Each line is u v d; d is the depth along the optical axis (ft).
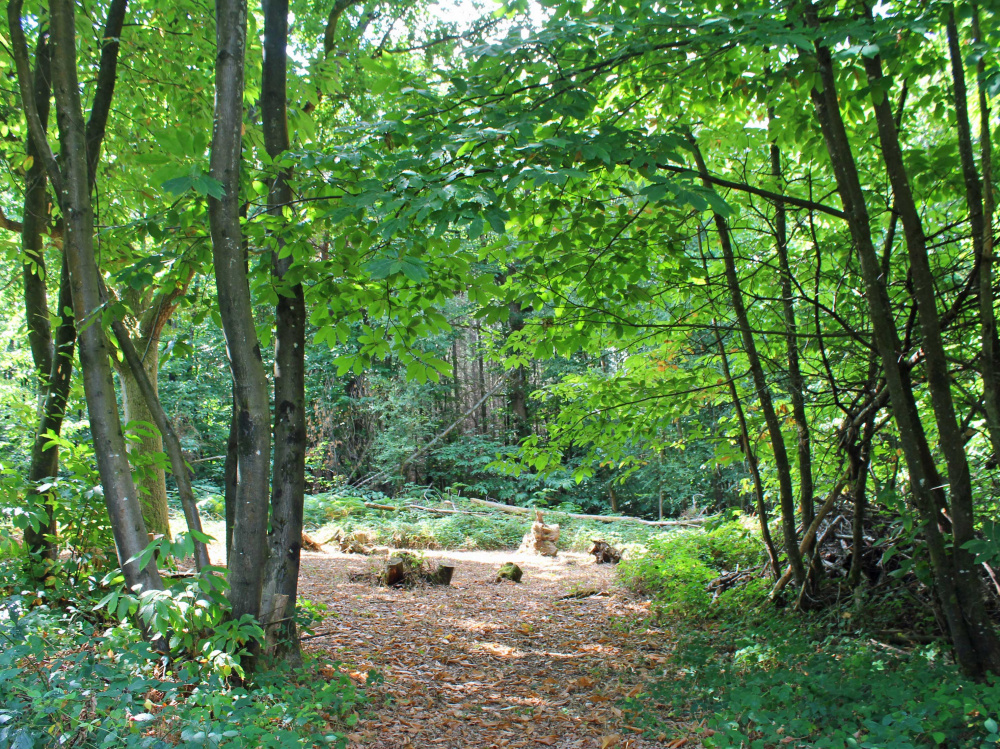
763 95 15.62
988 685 12.48
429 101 14.40
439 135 12.82
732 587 25.12
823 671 14.53
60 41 13.69
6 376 40.75
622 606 27.76
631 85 17.83
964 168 13.71
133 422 14.84
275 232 15.38
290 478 15.61
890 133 13.87
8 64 20.98
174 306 29.81
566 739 13.74
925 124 23.25
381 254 10.58
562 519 56.80
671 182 11.22
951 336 16.63
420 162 12.35
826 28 12.99
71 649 11.85
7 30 19.57
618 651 20.85
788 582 21.98
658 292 20.84
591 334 21.39
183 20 21.98
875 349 16.58
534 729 14.37
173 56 22.21
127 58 21.53
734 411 24.26
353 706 14.21
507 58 13.92
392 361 74.13
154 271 14.17
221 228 13.05
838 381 19.43
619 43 14.39
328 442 72.49
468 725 14.55
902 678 13.14
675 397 22.04
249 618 12.16
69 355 16.96
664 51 15.39
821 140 17.10
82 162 13.94
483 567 40.06
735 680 15.31
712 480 60.23
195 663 11.75
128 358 14.71
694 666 17.56
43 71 17.88
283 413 15.81
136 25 20.45
